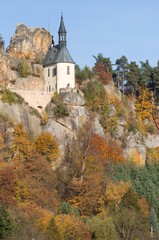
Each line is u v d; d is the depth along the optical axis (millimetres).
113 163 192250
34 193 152750
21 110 197000
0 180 151750
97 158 185250
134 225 141625
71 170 174250
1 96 195125
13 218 127250
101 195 164000
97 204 161250
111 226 135625
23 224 125688
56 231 127375
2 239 118688
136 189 174375
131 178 184000
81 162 177750
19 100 198625
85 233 133375
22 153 174625
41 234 125188
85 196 161750
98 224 136000
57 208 152875
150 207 163750
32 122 197875
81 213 158750
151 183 181000
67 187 166000
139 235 140875
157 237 143375
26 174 163000
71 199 162375
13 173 155125
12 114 194125
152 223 151000
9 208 137750
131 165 195625
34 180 159125
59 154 186125
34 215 135875
